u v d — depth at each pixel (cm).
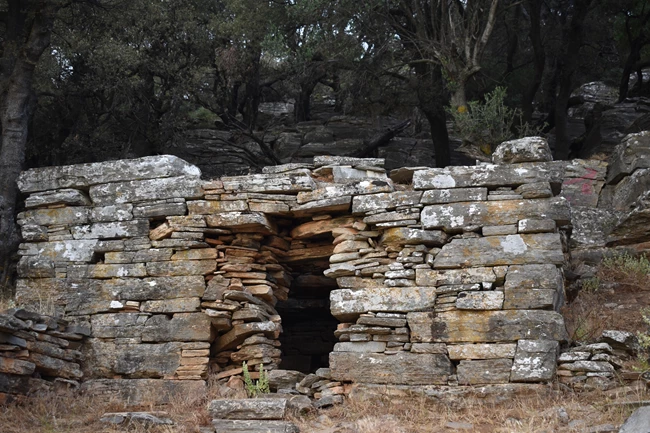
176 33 2181
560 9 2573
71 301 1134
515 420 883
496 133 1700
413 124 2581
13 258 1498
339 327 1053
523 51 2695
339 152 2422
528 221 1009
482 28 2034
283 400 923
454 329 998
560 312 1082
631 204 1350
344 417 966
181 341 1091
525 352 962
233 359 1097
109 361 1101
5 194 1509
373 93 2212
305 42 2111
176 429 918
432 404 970
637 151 1399
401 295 1027
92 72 2086
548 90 2528
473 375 977
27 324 1029
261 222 1095
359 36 2080
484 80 2395
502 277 1002
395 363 1007
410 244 1045
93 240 1150
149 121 2186
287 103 2950
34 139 2028
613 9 2462
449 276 1016
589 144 2177
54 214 1170
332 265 1077
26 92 1573
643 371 930
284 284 1178
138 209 1138
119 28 2045
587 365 947
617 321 1092
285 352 1361
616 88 2917
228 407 920
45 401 1012
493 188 1040
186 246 1112
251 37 2216
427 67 2130
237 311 1095
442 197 1041
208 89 2469
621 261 1255
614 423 827
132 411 1027
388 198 1062
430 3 1980
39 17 1608
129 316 1112
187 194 1124
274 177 1113
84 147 2030
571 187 1449
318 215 1115
